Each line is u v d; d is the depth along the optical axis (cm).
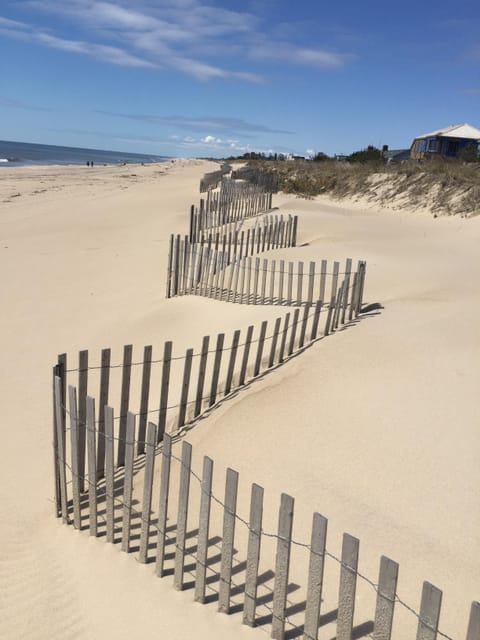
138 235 2245
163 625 438
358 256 1662
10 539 577
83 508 614
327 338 927
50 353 1126
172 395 827
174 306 1288
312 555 387
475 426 659
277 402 727
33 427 841
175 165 11744
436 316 1040
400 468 591
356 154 4697
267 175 3669
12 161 10094
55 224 2558
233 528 430
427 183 2970
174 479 613
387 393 738
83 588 491
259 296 1242
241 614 440
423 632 344
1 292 1547
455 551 482
